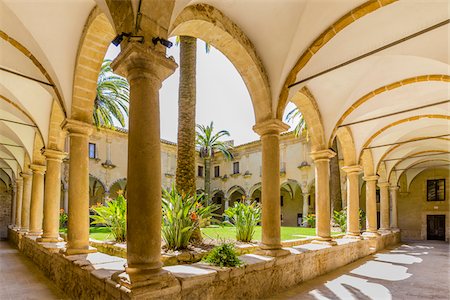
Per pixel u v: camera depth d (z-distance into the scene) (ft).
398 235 56.85
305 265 21.94
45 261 24.40
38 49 19.12
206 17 16.75
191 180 28.60
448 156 55.77
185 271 13.98
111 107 46.47
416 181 71.20
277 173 19.92
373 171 43.42
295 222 85.30
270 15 18.48
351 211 34.94
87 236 19.79
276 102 20.39
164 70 12.34
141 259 11.27
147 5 11.66
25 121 32.91
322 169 27.96
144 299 10.66
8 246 46.80
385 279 23.15
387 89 27.12
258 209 28.60
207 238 27.96
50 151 27.61
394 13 18.39
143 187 11.45
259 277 17.04
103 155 71.15
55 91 20.68
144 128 11.71
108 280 12.21
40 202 36.55
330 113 28.68
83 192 19.84
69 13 17.97
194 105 29.94
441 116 32.40
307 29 19.38
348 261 29.89
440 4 17.42
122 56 11.71
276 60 20.10
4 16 17.69
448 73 23.52
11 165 56.65
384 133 39.73
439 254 38.34
